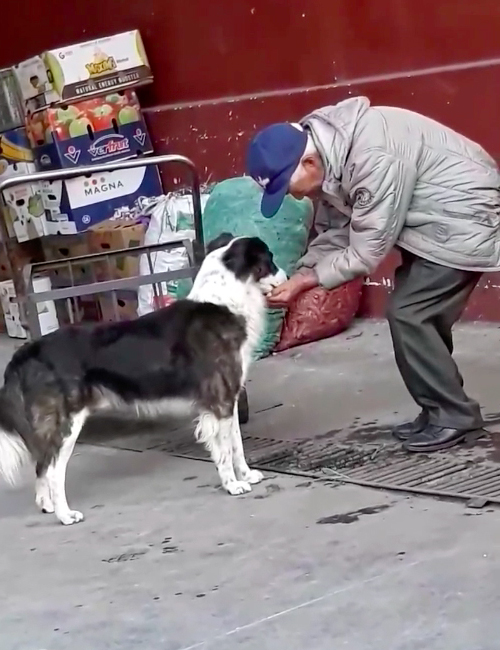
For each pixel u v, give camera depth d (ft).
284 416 18.43
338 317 23.81
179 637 10.14
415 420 16.34
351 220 14.65
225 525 13.29
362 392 19.25
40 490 14.78
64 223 27.40
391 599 10.34
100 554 12.82
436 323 15.34
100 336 14.49
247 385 20.85
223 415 14.49
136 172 27.99
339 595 10.61
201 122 27.91
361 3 24.09
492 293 22.89
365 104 14.53
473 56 22.57
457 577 10.65
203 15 27.32
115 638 10.32
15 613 11.27
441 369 15.30
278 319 22.94
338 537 12.28
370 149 14.12
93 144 27.48
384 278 24.67
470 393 17.98
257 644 9.75
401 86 23.77
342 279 14.84
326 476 14.88
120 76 27.76
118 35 27.81
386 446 15.85
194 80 28.07
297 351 23.13
